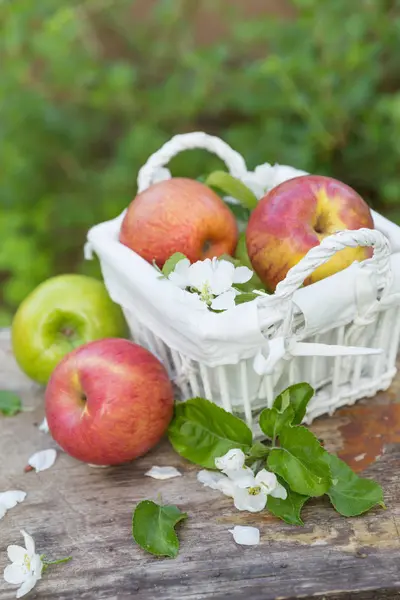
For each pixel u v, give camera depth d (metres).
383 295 0.77
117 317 0.87
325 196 0.79
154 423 0.78
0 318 1.32
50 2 1.27
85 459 0.79
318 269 0.78
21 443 0.84
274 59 1.15
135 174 1.26
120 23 1.38
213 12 1.41
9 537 0.77
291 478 0.76
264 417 0.77
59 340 0.86
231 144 1.24
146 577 0.74
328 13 1.19
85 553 0.76
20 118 1.30
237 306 0.74
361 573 0.73
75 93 1.33
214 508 0.78
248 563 0.74
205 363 0.76
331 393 0.82
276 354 0.73
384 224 0.82
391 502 0.77
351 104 1.19
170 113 1.32
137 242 0.81
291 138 1.24
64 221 1.34
